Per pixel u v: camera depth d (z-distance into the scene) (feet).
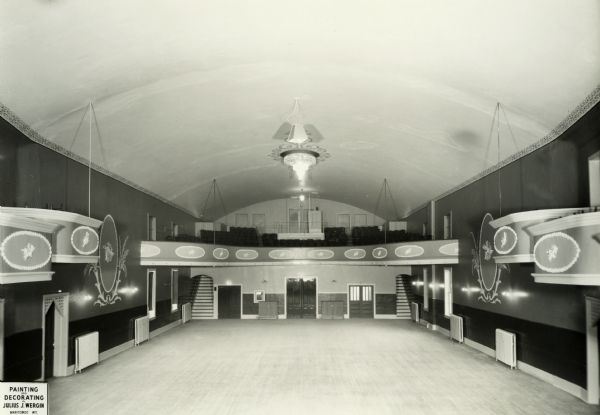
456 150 48.34
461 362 45.85
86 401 32.89
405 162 59.41
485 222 49.44
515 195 42.57
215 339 61.67
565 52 26.50
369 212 100.58
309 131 53.52
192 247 65.10
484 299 50.21
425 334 65.72
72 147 40.27
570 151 33.40
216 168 66.18
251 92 41.11
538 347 38.70
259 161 67.51
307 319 88.33
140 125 42.86
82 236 34.88
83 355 41.29
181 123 45.80
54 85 30.45
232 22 29.07
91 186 44.88
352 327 74.38
